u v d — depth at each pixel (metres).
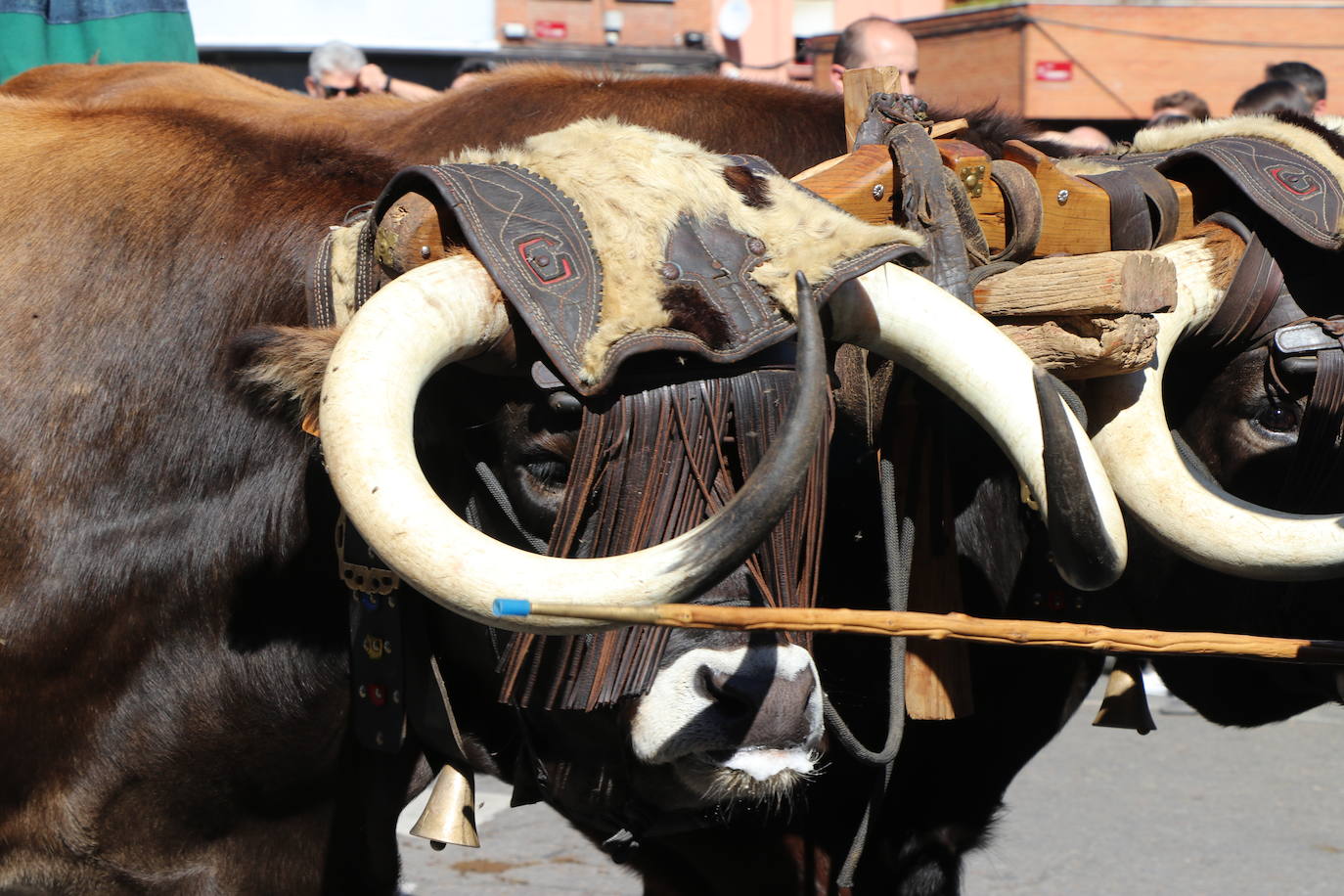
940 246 4.59
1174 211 5.17
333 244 4.57
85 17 9.05
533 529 4.16
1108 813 10.02
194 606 4.75
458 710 4.80
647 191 4.07
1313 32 15.62
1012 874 8.96
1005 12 15.72
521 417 4.08
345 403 3.64
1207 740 11.58
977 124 5.79
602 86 6.16
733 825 5.32
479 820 9.94
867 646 5.17
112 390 4.75
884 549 5.05
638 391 3.98
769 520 3.32
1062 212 4.92
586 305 3.92
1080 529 3.73
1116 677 5.76
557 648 4.09
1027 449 4.05
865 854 5.47
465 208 3.99
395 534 3.48
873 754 4.68
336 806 4.96
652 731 3.95
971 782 5.55
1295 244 5.13
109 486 4.73
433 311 3.84
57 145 5.13
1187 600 5.43
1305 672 5.48
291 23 14.13
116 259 4.86
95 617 4.70
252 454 4.74
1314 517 4.38
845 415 4.84
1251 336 5.12
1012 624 3.68
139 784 4.80
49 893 4.93
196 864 4.93
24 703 4.72
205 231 4.90
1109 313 4.43
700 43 15.11
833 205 4.27
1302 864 9.16
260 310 4.83
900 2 19.72
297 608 4.79
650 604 3.36
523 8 14.58
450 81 14.52
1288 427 5.11
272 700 4.79
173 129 5.22
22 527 4.67
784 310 3.98
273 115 6.60
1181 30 15.64
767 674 3.86
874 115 4.83
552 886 8.75
